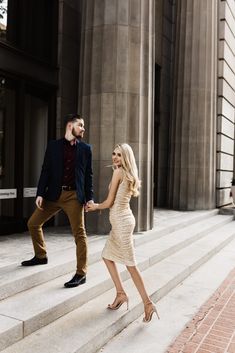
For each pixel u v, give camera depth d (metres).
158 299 5.25
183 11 12.88
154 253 6.67
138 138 7.55
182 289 5.82
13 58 6.82
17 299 4.08
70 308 4.18
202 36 12.71
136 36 7.47
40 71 7.51
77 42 8.55
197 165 12.65
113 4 7.29
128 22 7.36
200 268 7.11
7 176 6.97
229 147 14.95
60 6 8.09
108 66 7.32
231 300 5.39
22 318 3.61
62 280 4.75
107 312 4.21
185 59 12.77
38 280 4.53
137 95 7.51
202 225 10.21
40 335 3.63
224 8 13.70
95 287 4.64
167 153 13.98
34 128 7.69
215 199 13.50
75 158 4.44
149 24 7.77
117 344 3.88
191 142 12.65
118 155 4.16
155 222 9.46
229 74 14.60
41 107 7.85
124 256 4.11
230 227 10.96
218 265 7.35
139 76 7.52
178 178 12.80
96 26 7.45
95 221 7.42
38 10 7.62
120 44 7.30
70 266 5.07
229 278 6.49
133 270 4.11
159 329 4.29
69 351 3.35
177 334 4.19
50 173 4.49
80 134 4.46
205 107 12.71
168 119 14.07
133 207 7.67
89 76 7.59
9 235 6.81
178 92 12.92
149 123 7.88
